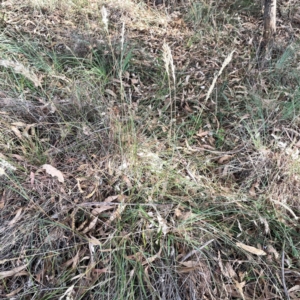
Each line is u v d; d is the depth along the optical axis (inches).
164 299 66.2
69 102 99.5
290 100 106.7
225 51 129.4
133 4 154.6
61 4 143.3
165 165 87.9
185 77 117.6
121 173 84.0
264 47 124.7
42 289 67.4
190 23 146.3
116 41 128.6
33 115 95.5
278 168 86.7
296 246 75.6
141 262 70.1
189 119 103.7
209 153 94.3
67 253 72.4
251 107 103.7
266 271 71.4
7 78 104.2
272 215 79.0
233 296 68.1
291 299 67.9
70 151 89.7
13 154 85.5
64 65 117.3
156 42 135.7
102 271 68.9
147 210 78.6
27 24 135.1
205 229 75.5
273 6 117.2
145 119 100.1
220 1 154.7
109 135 90.4
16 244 73.0
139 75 118.9
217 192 83.7
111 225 75.8
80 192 80.1
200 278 69.1
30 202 77.7
